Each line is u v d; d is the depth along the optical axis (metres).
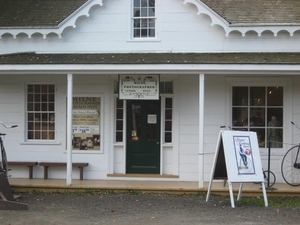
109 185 12.40
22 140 13.84
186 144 13.39
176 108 13.42
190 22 13.50
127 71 12.06
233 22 13.32
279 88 13.31
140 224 8.64
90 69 12.05
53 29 13.48
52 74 13.56
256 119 13.36
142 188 12.09
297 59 12.21
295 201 11.26
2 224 8.59
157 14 13.59
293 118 13.19
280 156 13.13
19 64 12.12
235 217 9.25
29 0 15.47
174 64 11.80
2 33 13.70
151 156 13.62
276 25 13.01
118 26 13.69
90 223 8.70
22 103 13.87
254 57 12.59
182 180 13.32
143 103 13.66
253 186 12.38
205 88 13.37
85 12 13.50
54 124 13.85
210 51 13.45
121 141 13.72
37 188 12.30
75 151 13.62
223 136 10.45
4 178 10.56
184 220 8.98
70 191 12.21
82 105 13.67
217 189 11.84
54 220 8.95
